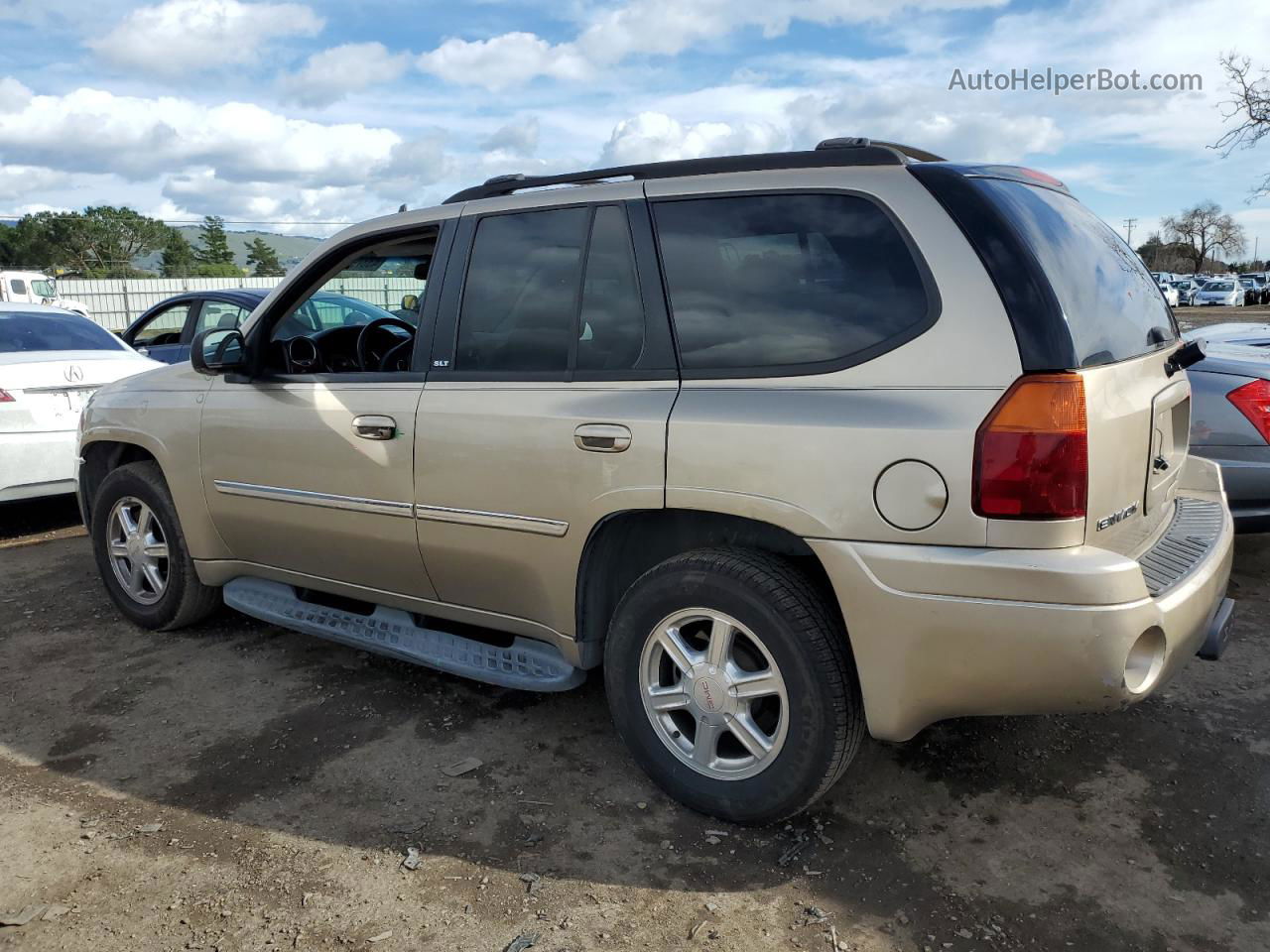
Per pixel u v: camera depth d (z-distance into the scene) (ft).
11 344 20.63
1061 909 7.85
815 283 8.33
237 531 12.79
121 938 7.66
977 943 7.46
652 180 9.41
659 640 9.20
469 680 12.63
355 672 12.96
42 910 7.98
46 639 14.46
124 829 9.23
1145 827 8.99
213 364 12.14
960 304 7.61
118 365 21.26
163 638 14.42
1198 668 12.44
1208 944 7.41
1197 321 96.37
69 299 92.63
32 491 19.72
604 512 9.06
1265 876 8.23
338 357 13.65
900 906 7.91
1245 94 49.24
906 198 8.06
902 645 7.72
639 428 8.78
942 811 9.30
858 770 10.07
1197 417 15.20
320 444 11.34
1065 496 7.24
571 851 8.75
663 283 9.07
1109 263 9.27
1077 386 7.28
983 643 7.43
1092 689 7.30
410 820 9.30
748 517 8.25
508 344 10.05
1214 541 9.15
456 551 10.37
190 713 11.79
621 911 7.89
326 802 9.66
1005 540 7.30
